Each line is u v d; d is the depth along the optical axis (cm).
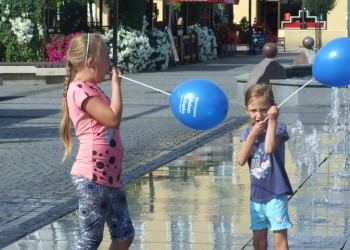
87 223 665
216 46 4878
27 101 2502
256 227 729
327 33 6288
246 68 3944
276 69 2300
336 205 1060
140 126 1916
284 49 5788
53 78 3181
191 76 3409
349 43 744
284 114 2070
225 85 2980
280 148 720
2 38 3406
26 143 1667
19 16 3394
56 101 2498
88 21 3847
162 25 4309
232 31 5241
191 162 1409
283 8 6456
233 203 1073
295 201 1083
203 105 668
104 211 667
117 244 681
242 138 724
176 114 680
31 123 1984
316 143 1597
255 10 6475
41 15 3397
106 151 664
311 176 1259
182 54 4247
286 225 712
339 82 748
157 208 1048
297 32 6378
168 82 3112
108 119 658
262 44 5509
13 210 1065
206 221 979
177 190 1163
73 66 674
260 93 707
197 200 1095
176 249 862
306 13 6388
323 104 2188
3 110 2255
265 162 713
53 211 1053
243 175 1273
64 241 901
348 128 1820
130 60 3572
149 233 926
